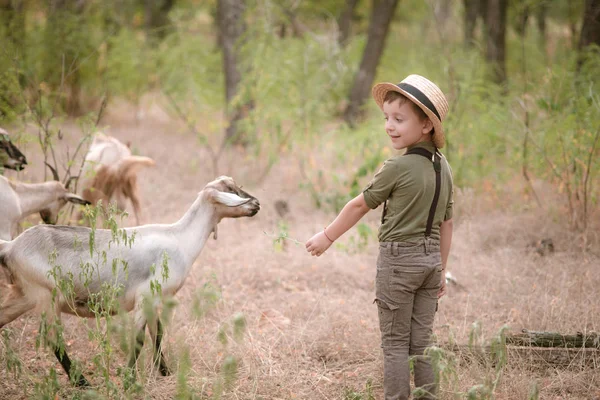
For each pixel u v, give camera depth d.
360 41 13.16
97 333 3.63
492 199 7.59
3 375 3.98
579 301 5.09
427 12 17.06
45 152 5.95
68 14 11.67
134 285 3.90
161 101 12.67
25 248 3.79
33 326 4.72
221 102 11.34
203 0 19.06
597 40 8.27
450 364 3.56
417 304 3.66
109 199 6.35
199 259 6.22
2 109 6.45
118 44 12.63
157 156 10.18
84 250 3.85
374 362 4.31
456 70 9.52
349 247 6.67
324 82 10.60
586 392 3.96
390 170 3.48
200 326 4.80
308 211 7.94
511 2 12.50
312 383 4.15
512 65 12.65
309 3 16.70
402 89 3.50
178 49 11.75
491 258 6.26
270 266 6.19
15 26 9.84
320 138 9.13
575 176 6.62
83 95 12.37
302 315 5.23
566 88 7.28
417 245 3.51
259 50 9.80
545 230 6.75
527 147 7.22
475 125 7.68
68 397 3.71
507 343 4.29
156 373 4.01
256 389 3.96
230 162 9.34
